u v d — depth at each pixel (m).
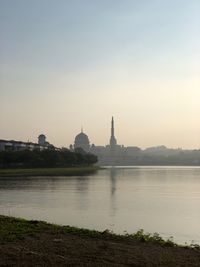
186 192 95.75
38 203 68.94
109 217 51.94
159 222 48.25
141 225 45.94
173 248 25.19
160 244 26.39
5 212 56.78
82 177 168.62
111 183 129.38
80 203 69.38
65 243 24.53
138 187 112.38
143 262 20.73
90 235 27.50
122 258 21.39
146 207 64.00
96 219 50.03
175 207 64.50
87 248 23.38
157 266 20.11
